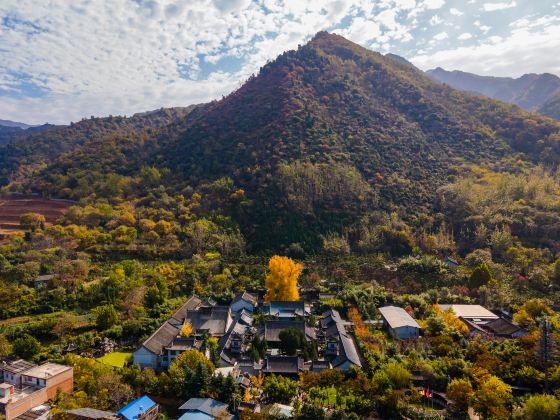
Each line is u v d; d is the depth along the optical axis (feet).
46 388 190.90
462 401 181.88
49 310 300.61
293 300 318.24
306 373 217.15
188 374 197.36
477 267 347.97
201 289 342.85
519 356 210.79
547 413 162.40
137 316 289.74
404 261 390.83
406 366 215.10
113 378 195.42
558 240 429.79
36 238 435.94
